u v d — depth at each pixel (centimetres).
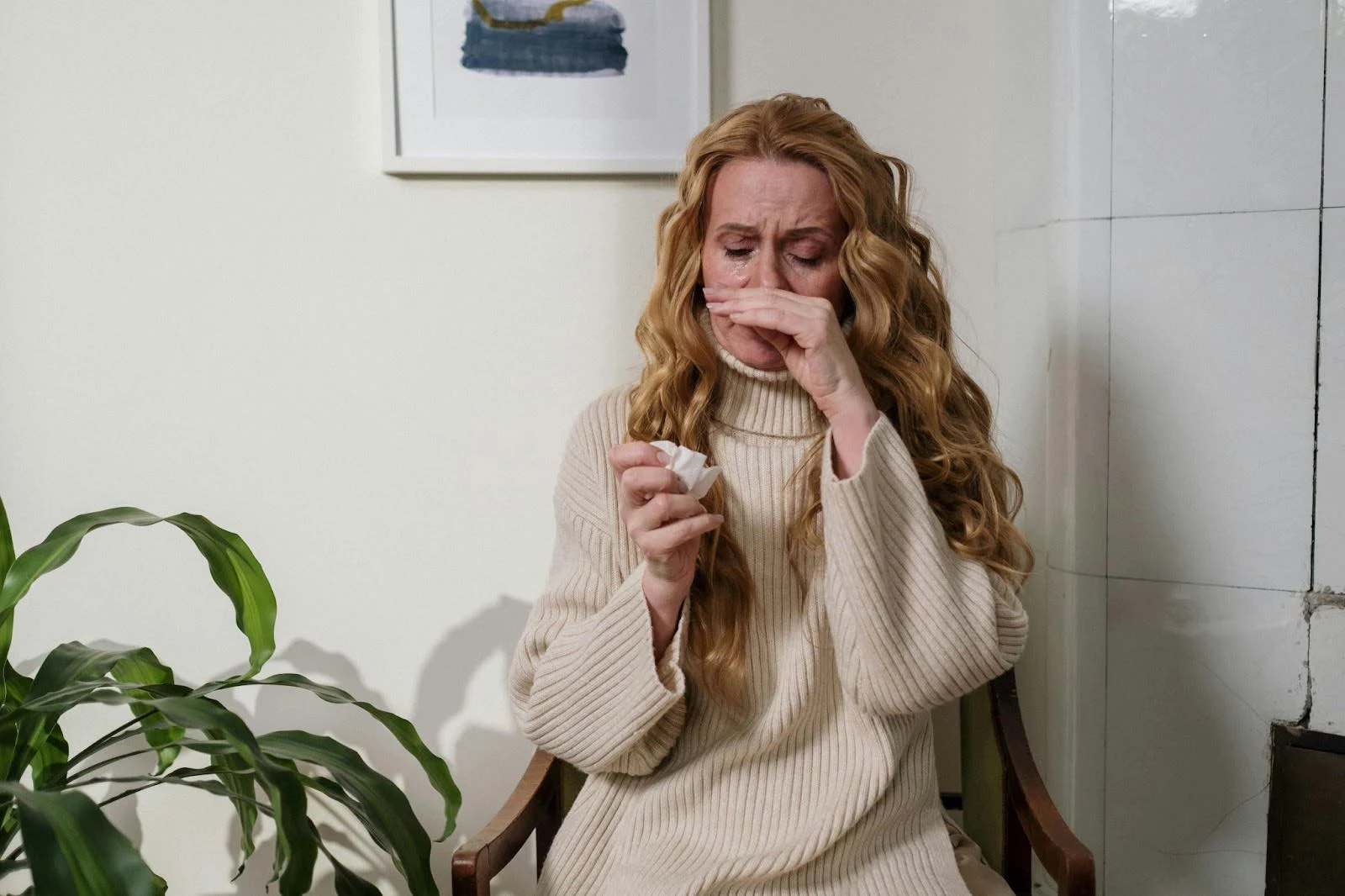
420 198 138
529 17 137
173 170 138
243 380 140
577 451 115
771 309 101
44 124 136
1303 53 114
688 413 110
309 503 142
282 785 99
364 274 139
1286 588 119
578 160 137
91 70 136
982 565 107
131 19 135
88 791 144
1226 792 124
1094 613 129
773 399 111
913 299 117
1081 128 124
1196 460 123
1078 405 127
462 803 146
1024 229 135
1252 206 118
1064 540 130
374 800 112
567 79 137
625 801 110
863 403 103
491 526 143
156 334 139
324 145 138
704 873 99
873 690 102
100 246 138
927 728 114
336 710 144
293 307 140
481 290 140
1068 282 127
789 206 103
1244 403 120
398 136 137
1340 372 115
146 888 87
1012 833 112
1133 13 121
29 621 142
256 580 122
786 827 102
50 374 140
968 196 143
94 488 141
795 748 108
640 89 138
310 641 144
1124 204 123
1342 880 117
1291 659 120
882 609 100
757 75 139
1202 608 124
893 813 105
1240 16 116
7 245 138
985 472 113
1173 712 126
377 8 135
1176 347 122
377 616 144
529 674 108
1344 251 114
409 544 143
